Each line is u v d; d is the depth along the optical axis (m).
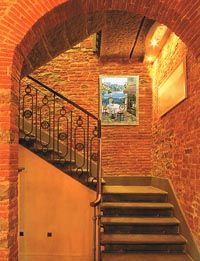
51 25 3.76
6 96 3.25
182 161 4.98
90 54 7.36
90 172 5.76
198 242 4.19
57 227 5.36
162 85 6.36
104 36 5.93
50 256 5.32
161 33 5.64
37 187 5.38
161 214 5.48
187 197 4.70
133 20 5.16
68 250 5.33
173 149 5.54
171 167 5.68
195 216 4.31
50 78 7.27
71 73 7.31
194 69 4.35
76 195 5.39
